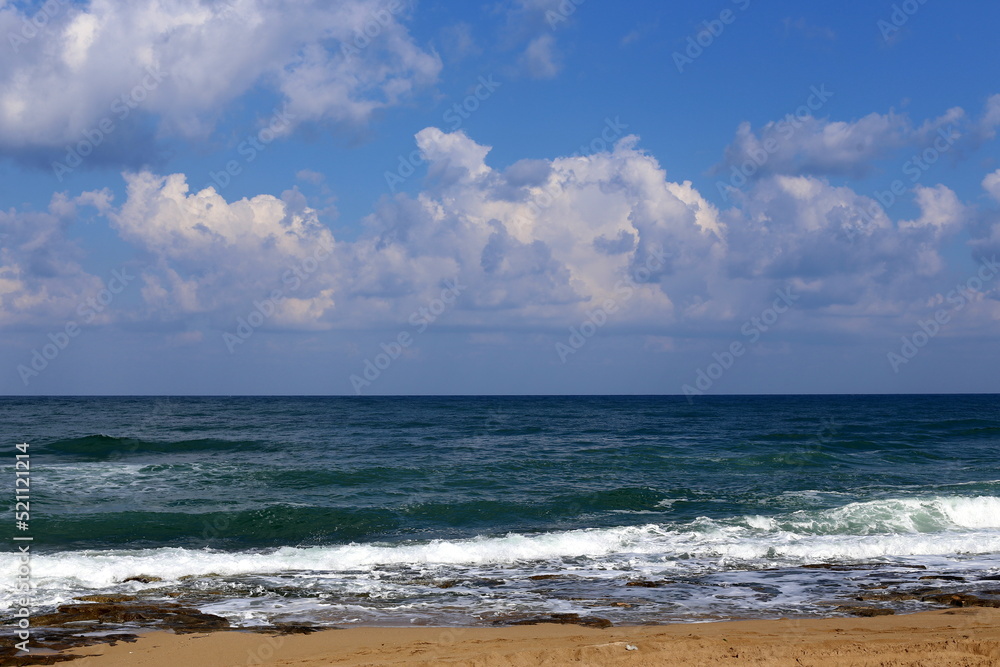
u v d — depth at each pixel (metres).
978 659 7.23
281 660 7.93
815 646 7.82
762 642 8.14
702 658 7.49
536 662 7.52
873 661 7.25
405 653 8.09
